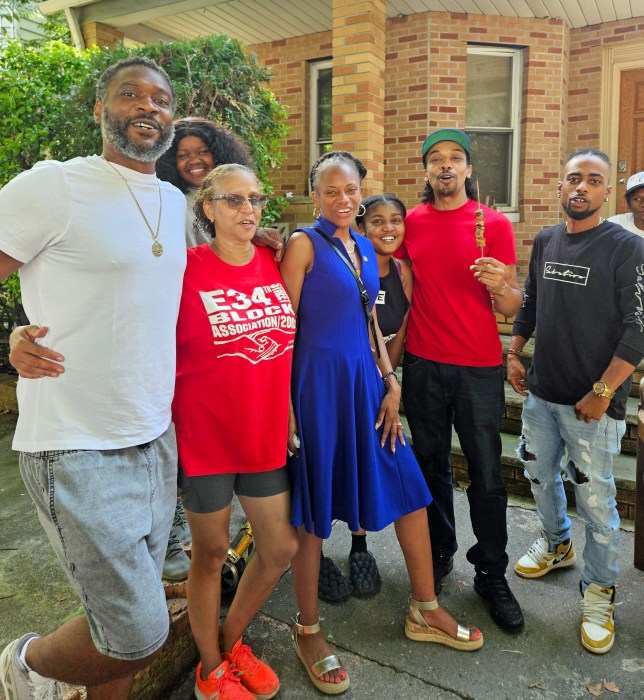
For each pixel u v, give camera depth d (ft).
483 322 7.43
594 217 7.18
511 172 19.85
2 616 7.20
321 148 21.33
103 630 4.65
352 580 8.25
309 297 6.09
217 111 14.37
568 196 7.14
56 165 4.58
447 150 7.29
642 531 8.39
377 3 15.20
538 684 6.50
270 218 16.51
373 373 6.48
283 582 8.48
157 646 4.82
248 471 5.71
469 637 7.02
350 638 7.30
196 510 5.72
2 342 17.16
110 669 4.91
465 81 18.89
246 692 6.15
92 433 4.68
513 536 9.51
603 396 6.81
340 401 6.24
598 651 6.89
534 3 17.98
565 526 8.38
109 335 4.64
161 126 4.88
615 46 19.16
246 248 5.63
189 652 6.89
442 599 8.01
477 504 7.66
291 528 6.12
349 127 15.47
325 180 6.07
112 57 13.69
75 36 19.30
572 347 7.26
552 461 8.02
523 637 7.25
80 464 4.56
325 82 21.02
